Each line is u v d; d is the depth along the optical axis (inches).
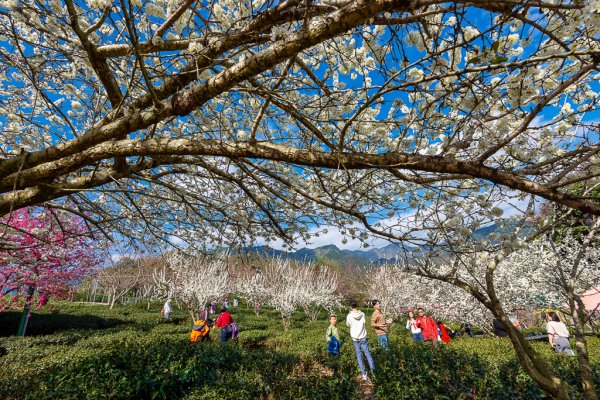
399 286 599.5
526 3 42.7
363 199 115.7
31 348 285.7
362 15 48.9
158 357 186.5
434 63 66.2
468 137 67.9
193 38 90.1
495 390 140.3
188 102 68.9
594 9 40.9
